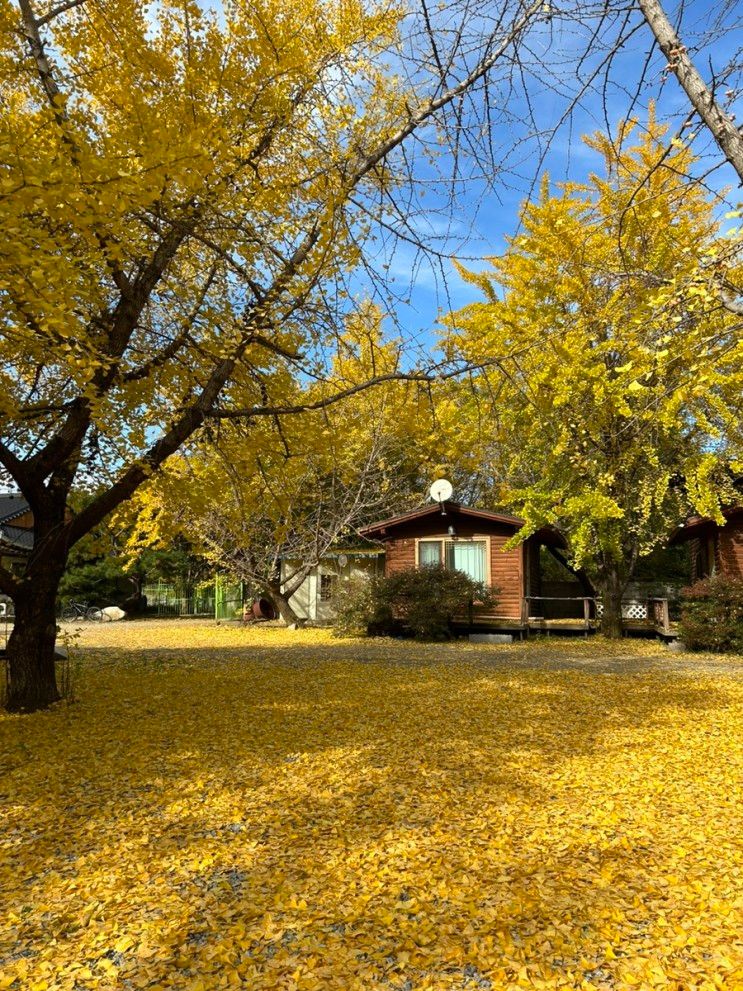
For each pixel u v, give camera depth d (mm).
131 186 4066
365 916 3307
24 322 5105
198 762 5891
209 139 5215
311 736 6754
